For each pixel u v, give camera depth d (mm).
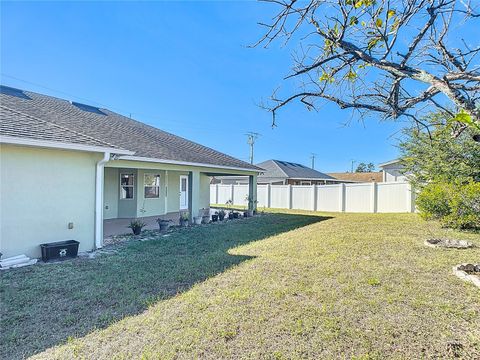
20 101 9680
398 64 1971
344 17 1993
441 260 5781
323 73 2410
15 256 5863
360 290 4270
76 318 3547
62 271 5375
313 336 3084
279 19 2277
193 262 5895
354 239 7996
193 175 11625
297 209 19000
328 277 4844
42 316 3607
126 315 3609
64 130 7148
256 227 10789
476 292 4168
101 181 7496
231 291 4273
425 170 11547
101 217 7473
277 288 4375
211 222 12273
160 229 10008
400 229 9578
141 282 4746
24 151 6086
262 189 21172
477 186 8562
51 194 6508
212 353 2809
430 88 2189
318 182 33500
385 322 3355
